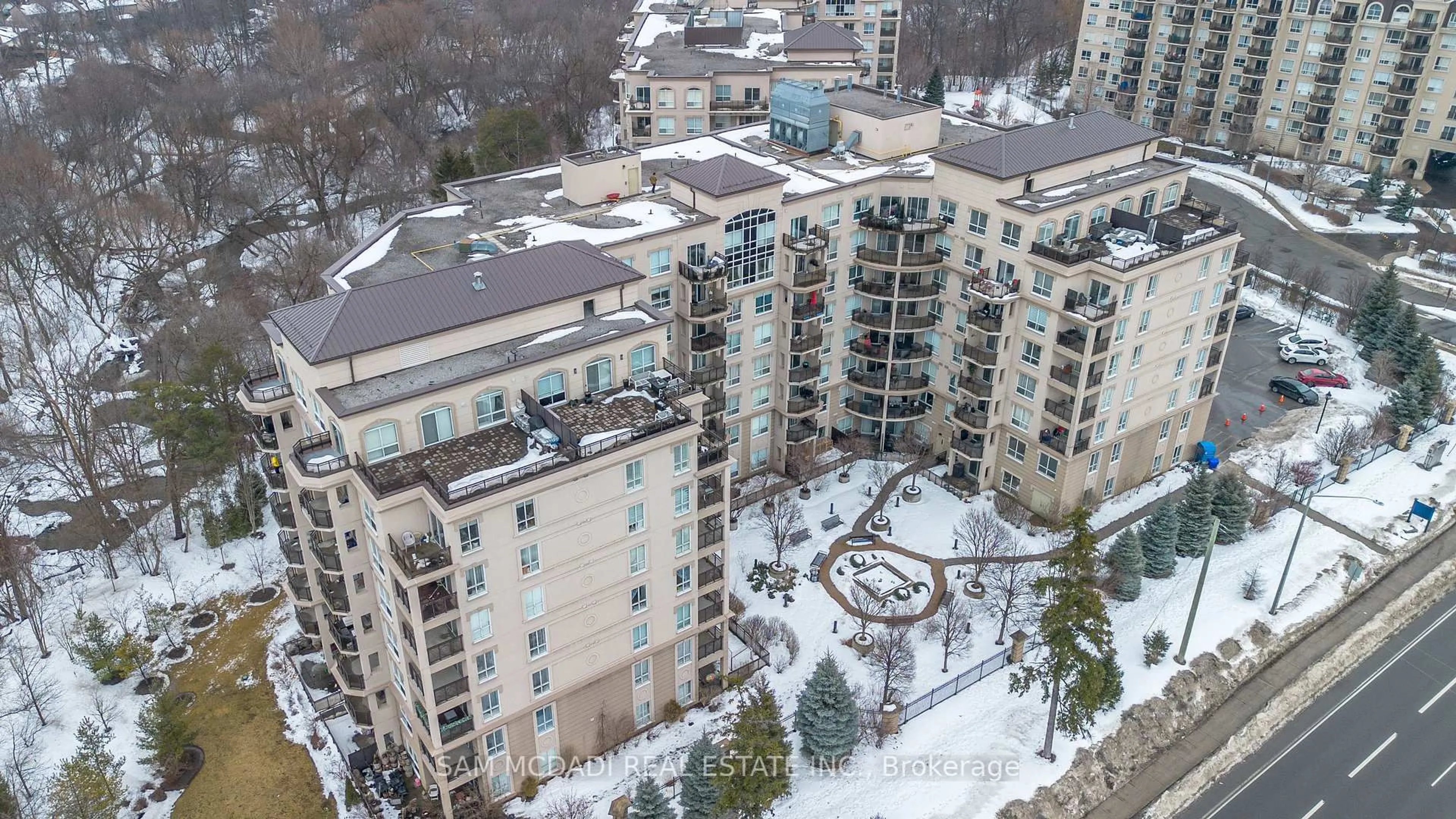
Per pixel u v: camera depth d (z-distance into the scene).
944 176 88.00
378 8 184.00
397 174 146.00
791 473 95.69
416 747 64.81
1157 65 180.50
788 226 86.50
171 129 146.75
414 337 59.72
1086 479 90.00
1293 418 106.44
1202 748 71.69
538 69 178.38
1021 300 85.44
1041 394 87.06
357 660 66.81
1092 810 66.94
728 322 86.94
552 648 62.50
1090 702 64.56
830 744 65.62
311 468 56.59
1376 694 76.50
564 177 87.00
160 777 68.75
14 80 184.88
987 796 66.25
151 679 76.75
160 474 101.06
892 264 90.31
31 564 87.75
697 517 65.50
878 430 99.75
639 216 82.94
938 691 73.19
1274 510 93.00
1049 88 196.38
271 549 89.62
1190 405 95.88
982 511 91.88
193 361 96.75
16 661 77.25
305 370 58.56
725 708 72.31
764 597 81.81
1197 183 164.50
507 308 63.09
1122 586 81.81
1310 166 156.88
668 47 135.12
